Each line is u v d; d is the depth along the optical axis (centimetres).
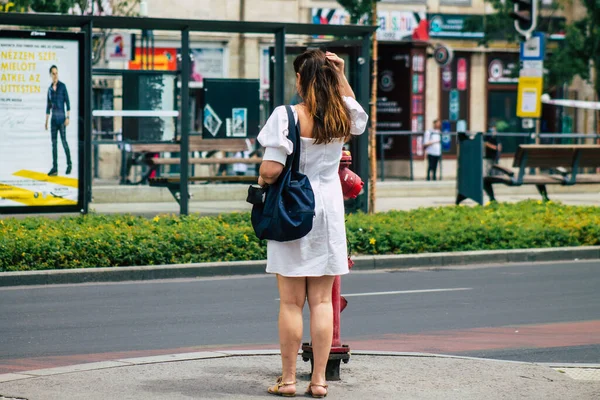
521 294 1509
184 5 3581
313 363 834
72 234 1702
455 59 4066
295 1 3791
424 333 1211
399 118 3944
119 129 2627
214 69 3397
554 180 2589
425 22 3944
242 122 2311
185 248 1708
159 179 2242
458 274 1730
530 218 2155
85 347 1112
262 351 1002
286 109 807
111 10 3238
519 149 2522
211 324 1249
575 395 853
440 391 854
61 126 2025
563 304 1426
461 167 2528
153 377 885
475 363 969
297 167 808
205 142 2586
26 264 1596
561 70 3806
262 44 3453
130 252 1661
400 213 2212
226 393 831
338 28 2217
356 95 2284
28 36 1992
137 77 2209
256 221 811
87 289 1524
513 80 4166
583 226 2031
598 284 1616
